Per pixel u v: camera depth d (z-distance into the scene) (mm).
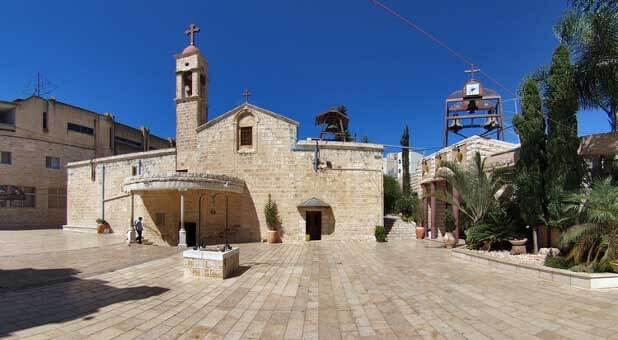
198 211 21438
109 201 27828
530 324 5996
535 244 12734
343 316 6664
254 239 21969
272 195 22250
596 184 10203
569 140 11695
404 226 25750
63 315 6660
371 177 22672
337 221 22109
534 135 12680
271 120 22766
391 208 30406
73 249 16891
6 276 10273
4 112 33688
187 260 10430
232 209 22094
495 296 7832
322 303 7566
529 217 12609
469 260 12883
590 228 9141
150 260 13445
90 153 38719
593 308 6746
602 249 9430
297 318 6562
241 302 7641
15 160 33062
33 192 34281
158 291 8578
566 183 11562
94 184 28906
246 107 22938
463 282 9344
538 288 8461
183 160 24031
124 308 7137
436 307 7133
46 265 12234
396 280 9812
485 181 14656
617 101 11750
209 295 8227
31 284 9219
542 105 12820
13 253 15352
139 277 10250
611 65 11133
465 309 6941
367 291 8602
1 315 6613
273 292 8531
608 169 12234
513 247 13016
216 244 20859
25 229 30641
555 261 10047
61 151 36156
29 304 7359
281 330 5930
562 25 11398
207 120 25672
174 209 20562
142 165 26109
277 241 21391
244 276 10492
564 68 11719
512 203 14391
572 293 7898
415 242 20938
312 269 11727
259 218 22156
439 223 23391
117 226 27234
